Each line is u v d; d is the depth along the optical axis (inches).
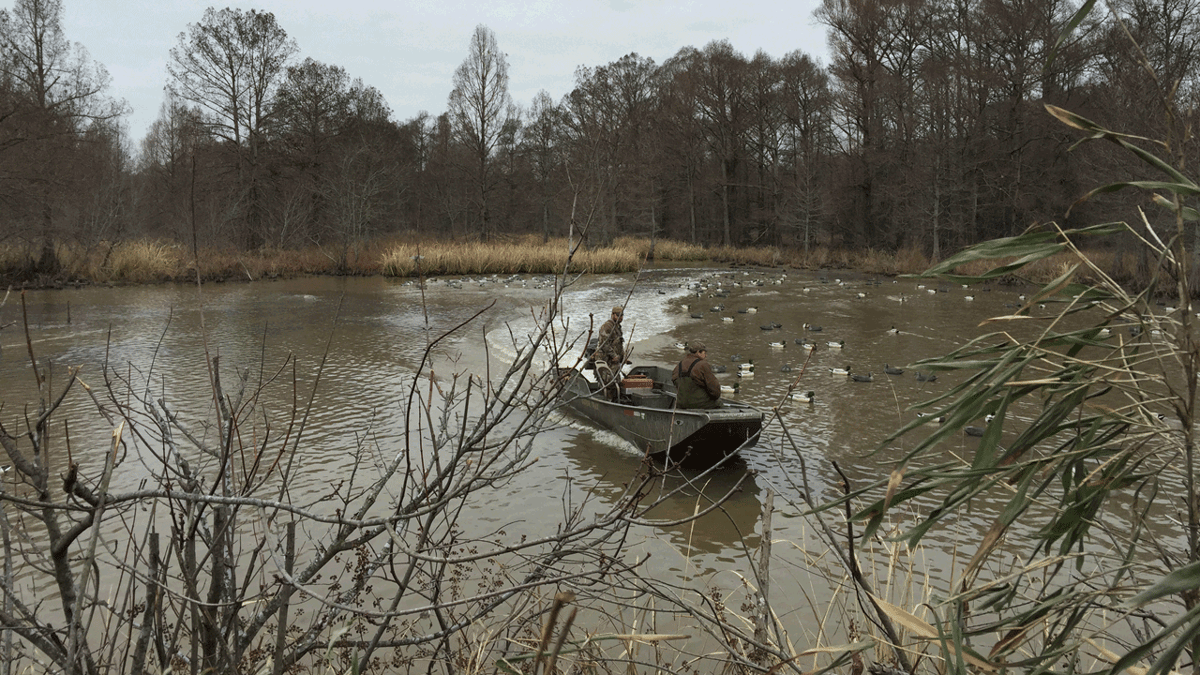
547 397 88.4
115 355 581.6
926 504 269.1
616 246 2021.4
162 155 2556.6
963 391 61.5
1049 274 1090.7
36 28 1156.5
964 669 58.4
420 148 2891.2
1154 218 815.7
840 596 182.1
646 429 335.6
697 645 153.5
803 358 603.8
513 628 111.0
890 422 394.9
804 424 394.3
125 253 1240.8
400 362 557.6
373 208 1518.2
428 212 2591.0
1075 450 57.6
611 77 2464.3
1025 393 57.9
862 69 1907.0
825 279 1440.7
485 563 195.6
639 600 176.7
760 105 2207.2
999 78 1528.1
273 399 428.5
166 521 236.4
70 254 1229.7
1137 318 54.0
